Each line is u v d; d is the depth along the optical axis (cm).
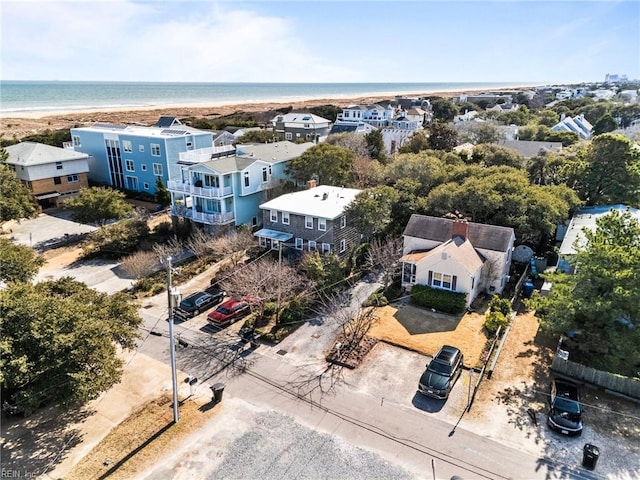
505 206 3350
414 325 2584
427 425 1797
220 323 2644
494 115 10419
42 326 1585
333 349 2333
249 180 4053
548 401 1933
